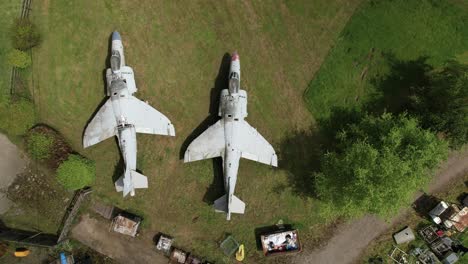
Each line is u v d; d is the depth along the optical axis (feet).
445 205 75.92
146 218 77.56
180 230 77.82
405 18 79.66
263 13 79.87
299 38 80.28
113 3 78.07
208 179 78.33
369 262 78.64
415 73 79.82
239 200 71.15
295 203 79.20
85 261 75.97
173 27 78.79
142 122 73.51
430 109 71.72
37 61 77.15
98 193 77.41
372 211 67.05
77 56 77.51
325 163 70.49
